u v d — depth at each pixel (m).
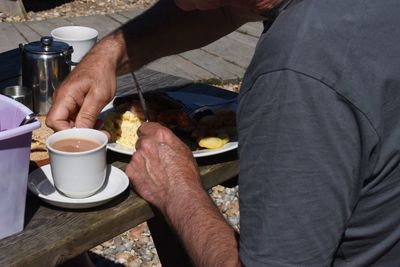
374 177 1.23
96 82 1.75
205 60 5.15
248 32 5.91
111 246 3.16
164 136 1.56
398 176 1.23
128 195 1.50
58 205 1.41
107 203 1.46
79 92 1.72
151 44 1.98
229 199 3.57
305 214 1.18
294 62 1.14
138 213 1.47
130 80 2.32
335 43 1.15
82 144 1.46
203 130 1.78
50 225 1.36
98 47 1.90
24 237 1.31
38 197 1.43
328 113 1.14
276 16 1.29
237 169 1.71
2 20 6.12
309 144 1.15
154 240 1.94
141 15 2.02
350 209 1.23
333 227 1.20
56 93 1.73
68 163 1.39
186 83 2.30
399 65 1.18
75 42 2.29
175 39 2.02
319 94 1.13
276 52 1.17
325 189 1.17
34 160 1.59
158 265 3.05
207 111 1.91
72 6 6.76
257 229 1.22
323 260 1.21
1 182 1.25
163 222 1.87
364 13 1.18
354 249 1.33
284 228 1.19
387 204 1.25
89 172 1.41
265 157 1.19
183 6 1.53
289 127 1.15
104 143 1.45
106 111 1.87
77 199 1.42
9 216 1.29
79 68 1.80
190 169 1.51
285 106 1.15
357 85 1.14
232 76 4.85
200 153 1.65
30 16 6.32
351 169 1.17
